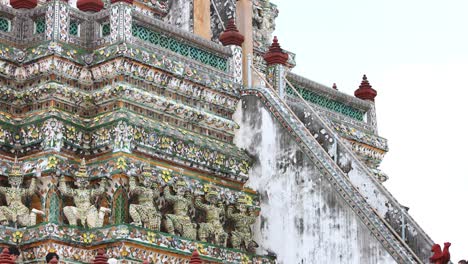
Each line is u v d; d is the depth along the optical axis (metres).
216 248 22.45
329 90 27.91
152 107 22.95
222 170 23.77
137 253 20.83
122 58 22.36
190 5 27.92
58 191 21.34
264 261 23.41
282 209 23.88
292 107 25.05
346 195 22.83
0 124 21.78
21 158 21.92
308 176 23.62
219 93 24.58
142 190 21.59
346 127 27.98
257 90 24.98
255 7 32.06
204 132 24.31
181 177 22.72
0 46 22.41
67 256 20.70
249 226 23.94
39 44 22.70
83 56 22.77
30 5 23.20
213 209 23.08
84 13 23.19
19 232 20.89
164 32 23.75
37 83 22.47
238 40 25.52
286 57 26.44
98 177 21.59
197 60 24.56
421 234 22.00
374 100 29.48
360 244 22.36
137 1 28.61
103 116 22.19
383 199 22.77
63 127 21.73
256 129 24.77
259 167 24.50
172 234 21.72
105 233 20.84
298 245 23.41
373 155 28.86
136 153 21.89
